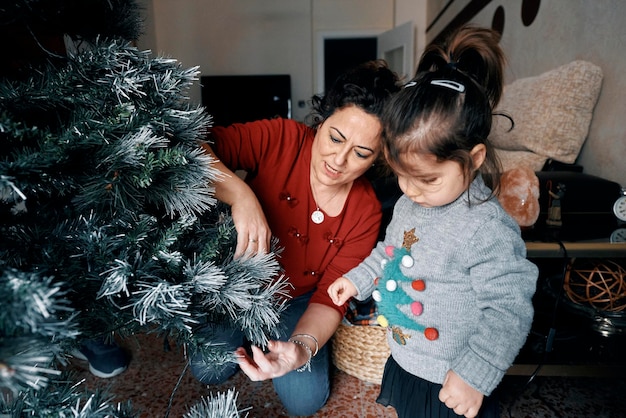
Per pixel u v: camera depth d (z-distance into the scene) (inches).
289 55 188.4
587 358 39.9
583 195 47.6
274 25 185.9
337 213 36.4
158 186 19.4
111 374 45.1
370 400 43.0
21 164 14.4
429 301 27.7
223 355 21.2
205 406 23.5
